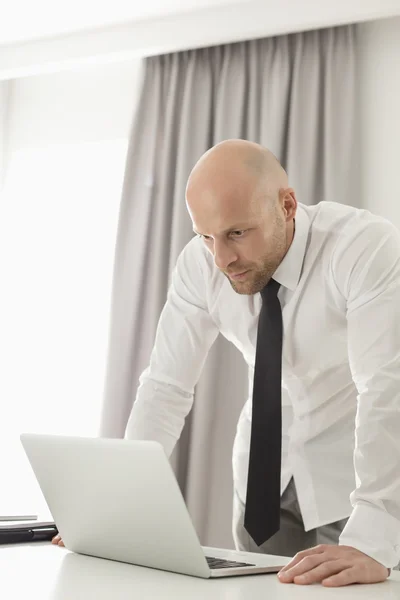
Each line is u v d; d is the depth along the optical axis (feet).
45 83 11.39
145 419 4.94
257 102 9.56
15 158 11.43
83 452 3.10
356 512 3.39
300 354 4.71
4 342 11.04
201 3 9.44
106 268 10.76
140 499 2.94
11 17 10.00
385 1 8.74
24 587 2.44
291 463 4.91
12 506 10.55
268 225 4.10
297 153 9.08
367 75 9.26
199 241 5.09
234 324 4.92
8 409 10.84
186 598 2.40
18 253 11.23
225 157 4.02
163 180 9.81
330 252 4.44
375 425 3.58
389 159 8.96
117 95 10.90
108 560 3.26
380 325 3.97
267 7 9.29
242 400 8.88
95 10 9.73
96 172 11.03
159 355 5.10
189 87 9.90
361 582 2.90
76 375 10.65
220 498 8.71
